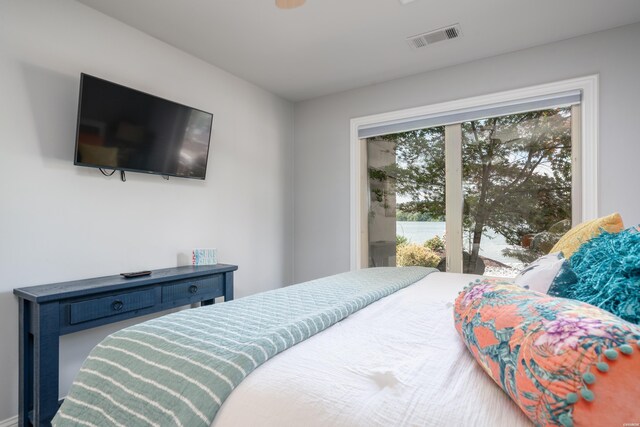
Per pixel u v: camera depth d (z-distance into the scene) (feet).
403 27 7.95
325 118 12.25
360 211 11.58
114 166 7.20
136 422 2.48
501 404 2.10
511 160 9.28
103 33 7.38
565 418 1.56
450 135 10.04
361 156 11.63
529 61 8.86
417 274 6.74
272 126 12.01
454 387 2.32
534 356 1.83
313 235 12.43
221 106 10.12
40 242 6.38
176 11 7.32
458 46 8.80
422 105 10.35
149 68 8.25
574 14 7.40
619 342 1.57
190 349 2.82
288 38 8.42
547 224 8.84
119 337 3.29
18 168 6.13
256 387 2.36
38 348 5.44
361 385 2.36
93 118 6.77
